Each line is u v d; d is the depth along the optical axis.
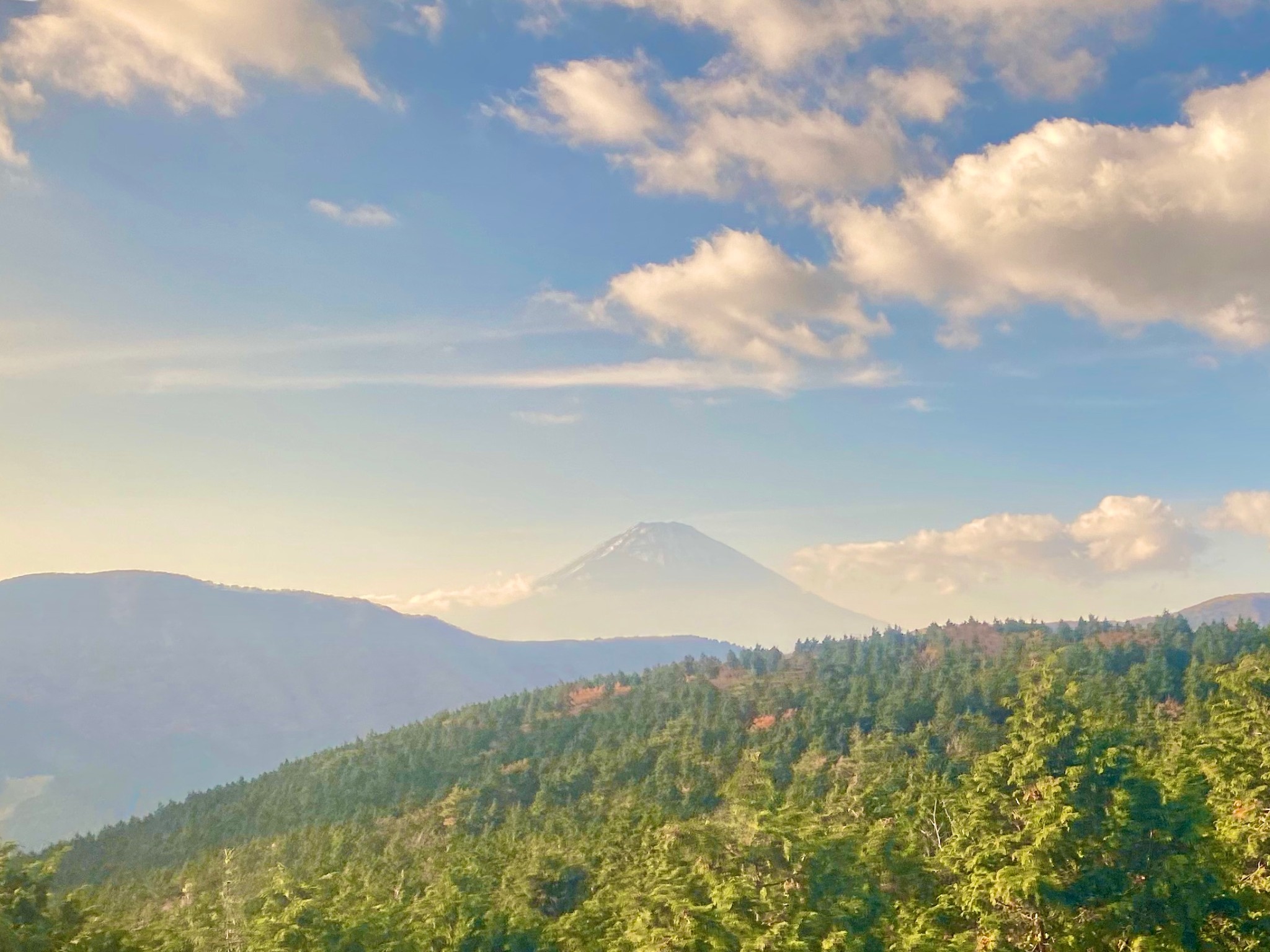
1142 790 41.31
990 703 167.75
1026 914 40.12
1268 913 40.22
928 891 49.94
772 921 44.62
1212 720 61.81
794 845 47.62
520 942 63.81
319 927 53.94
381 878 102.06
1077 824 40.47
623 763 169.00
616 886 64.44
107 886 146.50
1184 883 39.53
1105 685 148.38
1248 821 48.28
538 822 144.50
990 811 43.88
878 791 85.06
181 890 136.75
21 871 45.28
